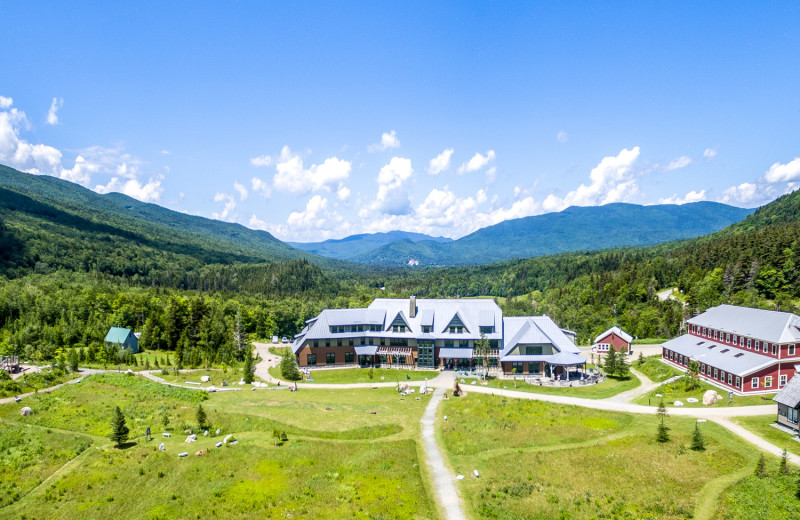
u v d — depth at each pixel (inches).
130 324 5841.5
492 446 2113.7
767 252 6033.5
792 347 2797.7
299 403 2844.5
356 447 2135.8
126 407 2689.5
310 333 4156.0
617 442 2078.0
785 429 2126.0
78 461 1951.3
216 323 5280.5
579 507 1561.3
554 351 3713.1
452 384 3425.2
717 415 2389.3
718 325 3430.1
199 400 2970.0
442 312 4247.0
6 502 1624.0
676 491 1630.2
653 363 3772.1
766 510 1462.8
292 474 1840.6
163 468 1877.5
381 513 1555.1
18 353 4106.8
